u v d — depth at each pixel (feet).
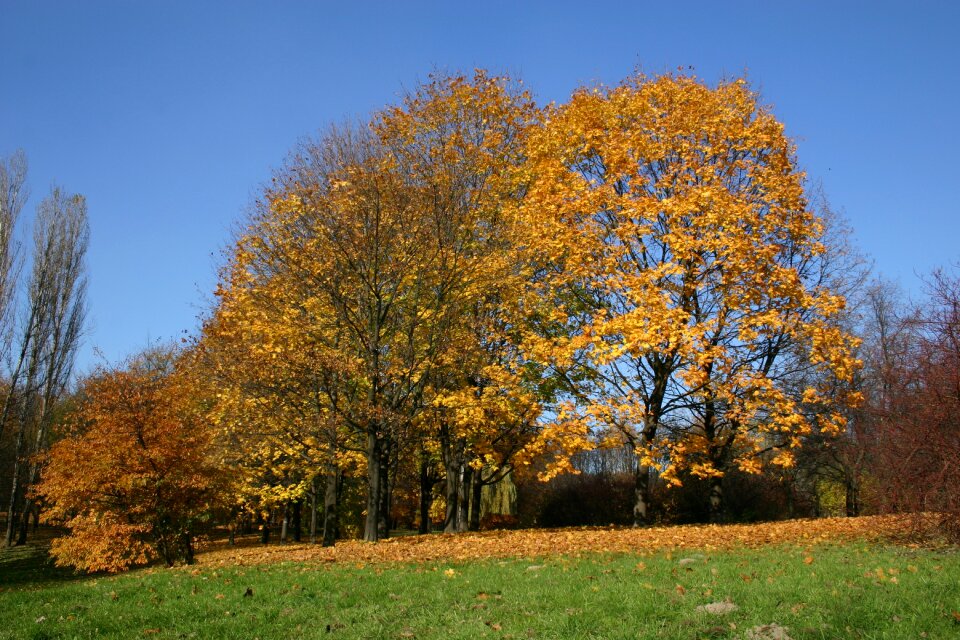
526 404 53.98
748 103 56.18
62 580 61.82
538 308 56.75
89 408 54.19
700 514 97.30
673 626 19.77
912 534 35.24
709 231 49.16
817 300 48.37
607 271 51.65
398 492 118.62
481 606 24.64
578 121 58.34
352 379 55.47
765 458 79.92
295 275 53.62
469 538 50.96
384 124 62.18
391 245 54.70
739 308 48.52
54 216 123.13
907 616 19.20
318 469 61.21
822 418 48.21
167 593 31.65
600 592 24.75
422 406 55.01
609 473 116.47
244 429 58.70
